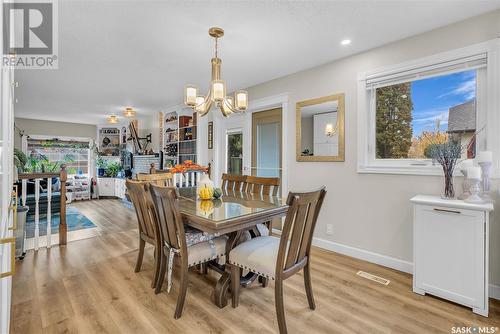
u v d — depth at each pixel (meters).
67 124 7.72
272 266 1.65
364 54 2.80
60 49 2.73
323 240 3.18
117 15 2.10
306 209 1.65
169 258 1.96
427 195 2.33
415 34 2.43
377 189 2.71
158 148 6.68
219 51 2.79
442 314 1.83
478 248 1.82
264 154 4.09
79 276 2.39
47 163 7.36
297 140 3.42
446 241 1.96
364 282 2.30
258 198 2.52
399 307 1.92
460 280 1.90
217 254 2.02
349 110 2.92
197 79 3.75
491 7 2.01
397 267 2.56
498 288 2.03
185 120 5.55
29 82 3.85
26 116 6.77
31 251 3.04
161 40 2.54
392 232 2.60
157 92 4.45
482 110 2.13
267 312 1.86
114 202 7.00
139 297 2.04
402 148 2.62
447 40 2.27
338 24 2.25
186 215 1.86
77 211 5.63
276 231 3.88
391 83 2.62
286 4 1.96
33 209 5.14
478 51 2.12
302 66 3.23
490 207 1.78
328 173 3.12
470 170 1.97
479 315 1.82
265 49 2.74
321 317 1.79
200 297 2.06
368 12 2.07
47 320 1.73
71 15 2.09
